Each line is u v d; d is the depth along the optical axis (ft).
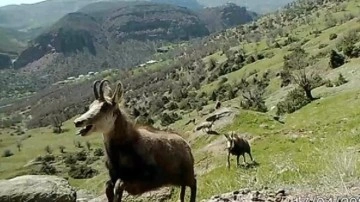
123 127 24.76
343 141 57.31
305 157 53.52
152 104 451.12
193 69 549.13
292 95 216.13
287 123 132.26
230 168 80.69
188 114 359.66
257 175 43.16
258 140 103.19
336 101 156.97
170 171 27.71
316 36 403.95
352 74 220.84
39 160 433.07
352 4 513.45
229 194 28.91
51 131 602.85
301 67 288.10
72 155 418.31
